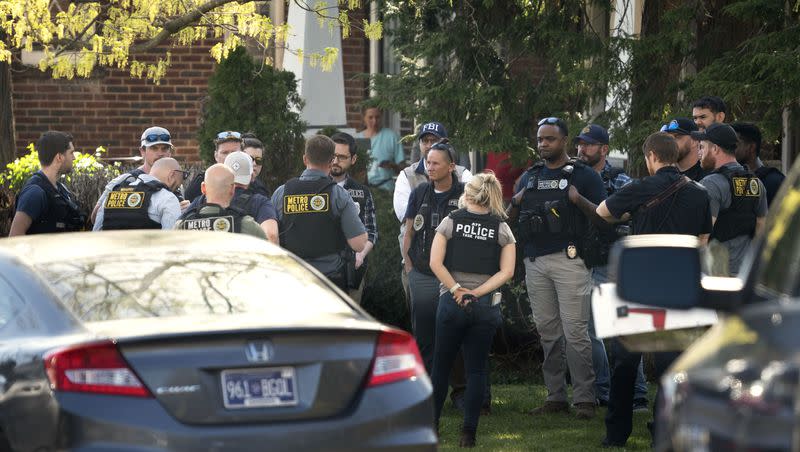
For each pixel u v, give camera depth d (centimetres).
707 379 1012
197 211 2770
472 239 2778
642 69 4197
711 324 1579
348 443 1769
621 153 4219
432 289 3073
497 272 2805
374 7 5075
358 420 1783
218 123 4450
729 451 947
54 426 1705
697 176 3136
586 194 3191
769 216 1260
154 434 1681
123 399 1692
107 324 1789
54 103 5869
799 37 3744
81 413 1688
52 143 3228
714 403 986
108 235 2148
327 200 3020
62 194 3281
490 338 2836
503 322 4050
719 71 3878
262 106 4478
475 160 5134
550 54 4353
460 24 4400
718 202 2895
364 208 3559
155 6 4219
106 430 1683
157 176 3231
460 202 2834
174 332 1711
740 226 2911
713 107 3384
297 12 5100
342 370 1794
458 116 4394
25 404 1769
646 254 1312
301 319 1844
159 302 1855
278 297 1933
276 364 1748
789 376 920
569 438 2995
